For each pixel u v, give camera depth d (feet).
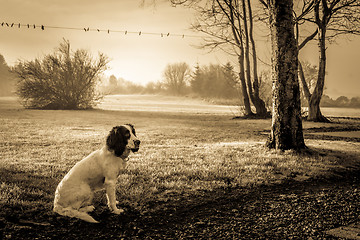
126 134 16.08
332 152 35.14
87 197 15.48
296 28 84.99
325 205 19.02
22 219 15.46
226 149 36.06
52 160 28.63
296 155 32.24
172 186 21.62
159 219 16.47
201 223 15.93
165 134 53.21
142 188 21.03
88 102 120.47
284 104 34.06
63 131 52.49
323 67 83.92
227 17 87.25
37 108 113.19
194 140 46.93
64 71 111.86
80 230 14.79
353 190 22.41
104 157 15.99
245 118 95.55
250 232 15.10
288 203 19.31
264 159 30.66
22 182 21.25
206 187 21.85
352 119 100.07
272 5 33.68
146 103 240.73
